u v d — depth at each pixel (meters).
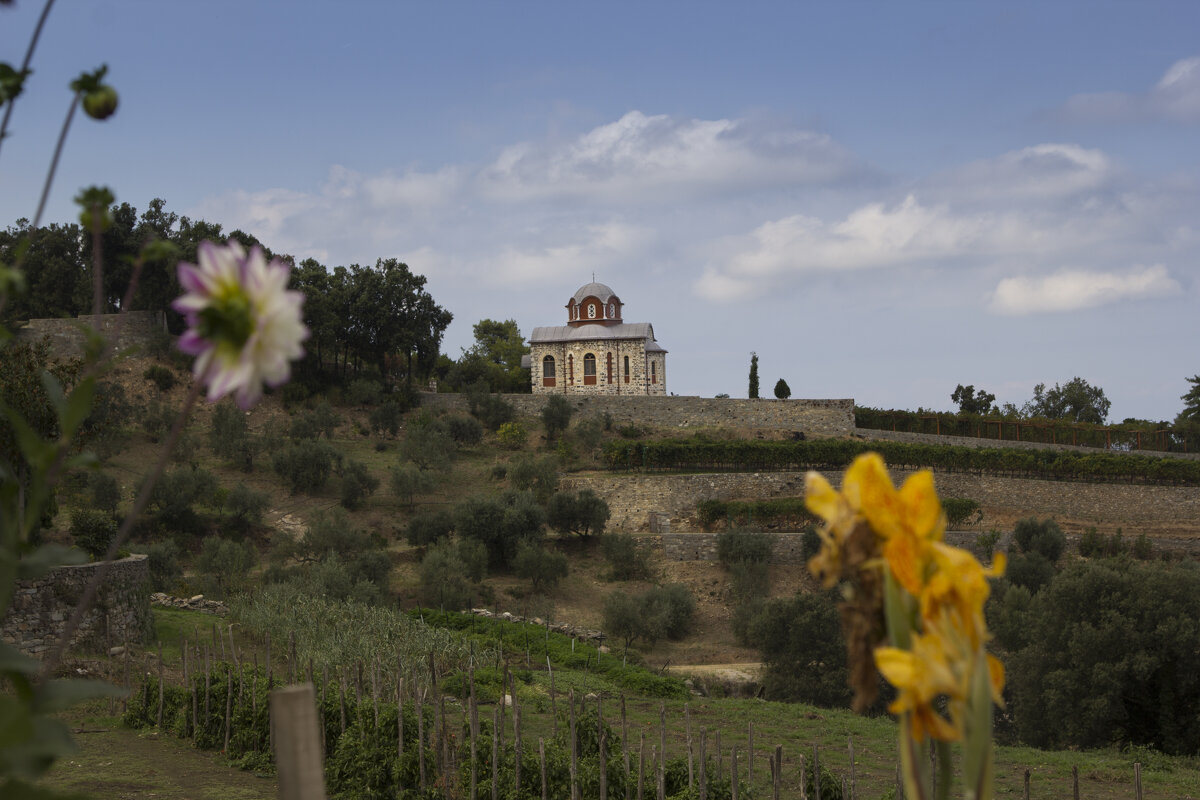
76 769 18.02
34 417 17.55
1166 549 61.62
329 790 17.86
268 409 76.38
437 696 18.19
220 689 20.98
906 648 1.64
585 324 88.44
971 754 1.59
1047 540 59.22
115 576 27.64
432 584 50.16
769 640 40.56
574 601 54.94
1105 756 31.22
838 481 69.75
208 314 1.58
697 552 60.53
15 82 2.13
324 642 26.83
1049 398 116.19
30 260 76.12
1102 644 32.88
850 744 18.33
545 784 16.52
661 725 16.97
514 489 66.50
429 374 93.31
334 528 54.28
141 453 64.38
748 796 18.08
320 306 80.38
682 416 81.69
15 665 1.95
